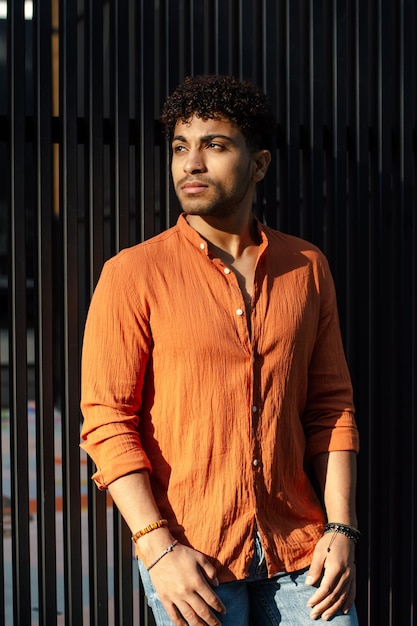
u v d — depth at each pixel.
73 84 2.54
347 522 2.12
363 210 2.82
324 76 2.77
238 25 2.71
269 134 2.24
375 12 2.84
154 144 2.61
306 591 2.08
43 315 2.54
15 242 2.53
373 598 2.90
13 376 2.57
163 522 1.95
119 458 1.96
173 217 2.63
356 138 2.82
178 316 2.02
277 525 2.08
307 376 2.24
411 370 2.90
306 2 2.74
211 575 1.95
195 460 2.01
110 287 2.04
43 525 2.57
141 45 2.60
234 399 2.02
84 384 2.05
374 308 2.87
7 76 2.56
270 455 2.05
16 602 2.57
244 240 2.17
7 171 2.59
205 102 2.04
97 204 2.57
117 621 2.64
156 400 2.04
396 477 2.90
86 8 2.58
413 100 2.86
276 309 2.12
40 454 2.57
